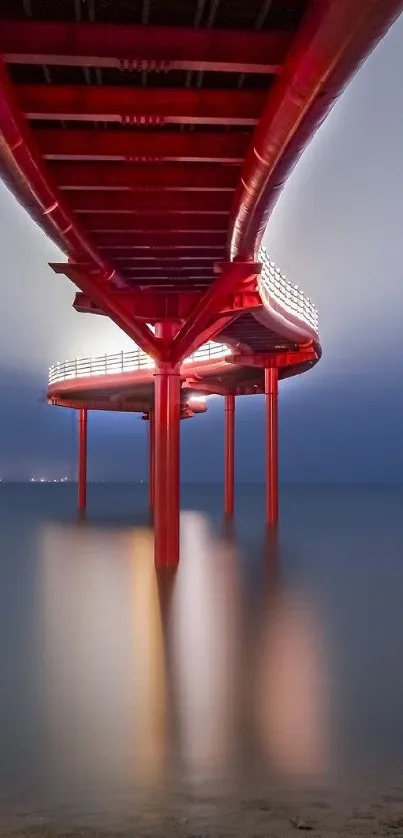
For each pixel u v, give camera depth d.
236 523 46.06
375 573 25.17
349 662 13.63
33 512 62.25
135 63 7.84
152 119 9.41
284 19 7.65
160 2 7.42
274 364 37.62
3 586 22.28
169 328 22.75
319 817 7.43
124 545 33.03
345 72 6.77
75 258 15.83
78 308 21.09
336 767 8.88
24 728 10.23
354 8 5.50
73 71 9.09
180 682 12.33
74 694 11.73
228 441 50.81
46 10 7.61
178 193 12.99
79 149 10.61
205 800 7.92
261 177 10.38
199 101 9.38
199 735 9.93
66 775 8.66
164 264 18.11
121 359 42.59
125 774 8.70
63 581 23.09
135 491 165.75
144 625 16.72
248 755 9.27
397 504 87.94
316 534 39.97
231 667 13.26
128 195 12.94
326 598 20.17
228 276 17.28
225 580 22.95
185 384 43.41
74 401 55.41
